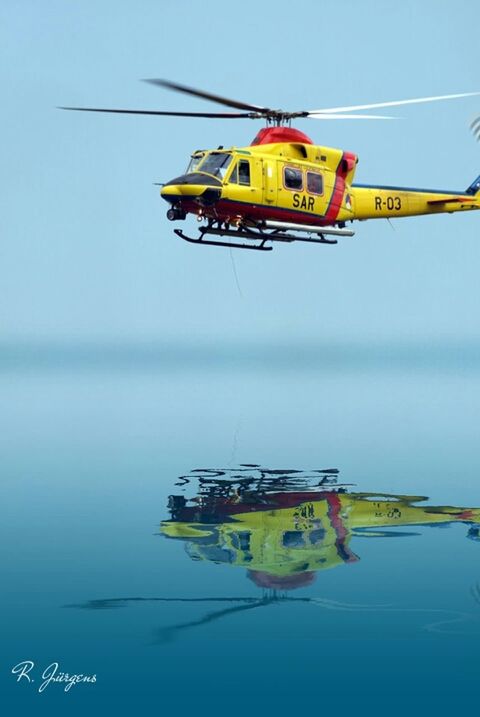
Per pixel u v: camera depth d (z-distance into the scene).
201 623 27.95
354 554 36.66
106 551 37.31
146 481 57.19
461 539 39.31
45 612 29.06
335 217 59.88
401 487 54.19
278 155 56.56
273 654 25.55
